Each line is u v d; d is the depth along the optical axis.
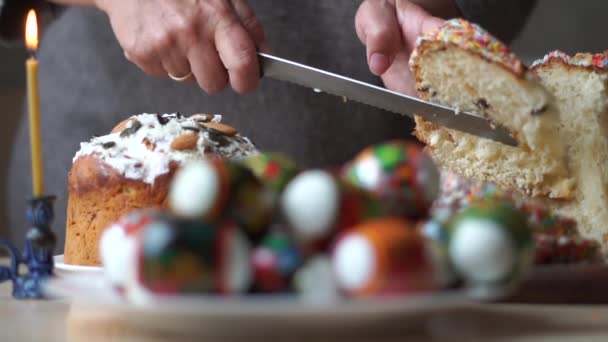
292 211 0.82
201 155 1.16
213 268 0.79
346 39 1.55
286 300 0.80
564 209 1.27
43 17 1.56
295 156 1.58
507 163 1.26
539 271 0.96
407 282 0.80
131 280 0.81
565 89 1.25
